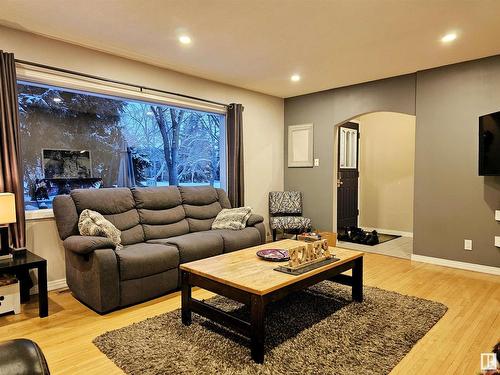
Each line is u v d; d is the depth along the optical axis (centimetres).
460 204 400
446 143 409
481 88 381
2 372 98
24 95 338
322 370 190
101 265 268
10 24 291
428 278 362
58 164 363
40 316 266
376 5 258
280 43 335
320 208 548
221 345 217
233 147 489
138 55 370
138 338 227
